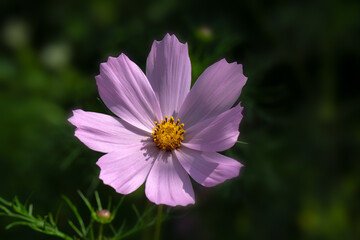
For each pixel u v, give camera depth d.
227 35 0.50
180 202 0.36
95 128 0.38
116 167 0.38
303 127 0.60
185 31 0.55
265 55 0.60
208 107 0.39
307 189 0.58
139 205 0.52
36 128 0.59
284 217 0.57
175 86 0.40
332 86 0.60
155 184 0.37
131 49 0.52
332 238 0.58
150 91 0.39
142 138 0.39
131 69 0.39
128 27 0.54
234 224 0.57
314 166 0.59
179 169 0.38
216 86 0.39
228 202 0.57
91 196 0.52
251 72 0.50
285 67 0.61
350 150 0.61
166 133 0.39
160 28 0.58
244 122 0.50
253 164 0.50
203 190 0.56
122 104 0.39
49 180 0.53
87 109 0.44
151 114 0.39
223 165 0.37
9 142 0.58
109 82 0.39
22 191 0.54
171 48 0.40
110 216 0.38
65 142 0.48
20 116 0.60
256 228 0.57
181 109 0.39
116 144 0.38
